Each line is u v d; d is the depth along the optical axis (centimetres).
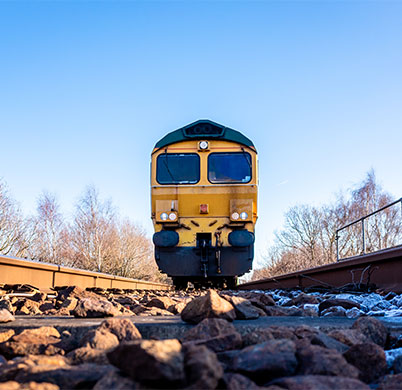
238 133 1229
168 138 1230
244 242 1154
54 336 306
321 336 256
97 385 183
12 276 934
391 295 781
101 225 3559
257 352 215
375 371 232
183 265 1177
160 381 176
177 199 1196
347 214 3070
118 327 276
